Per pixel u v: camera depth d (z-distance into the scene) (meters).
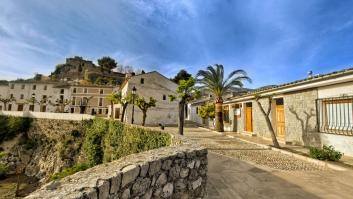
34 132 30.41
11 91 53.09
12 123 30.62
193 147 4.59
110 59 84.25
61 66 84.19
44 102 52.41
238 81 19.11
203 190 4.57
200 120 29.94
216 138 14.62
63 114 29.36
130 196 2.56
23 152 28.86
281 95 12.52
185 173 3.95
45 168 25.64
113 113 35.56
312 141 10.12
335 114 9.10
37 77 78.50
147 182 2.93
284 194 4.66
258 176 5.94
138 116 29.64
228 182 5.41
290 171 6.51
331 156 7.53
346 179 5.71
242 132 17.19
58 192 1.83
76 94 52.44
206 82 19.81
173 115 31.70
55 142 28.25
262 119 14.42
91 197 1.90
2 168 24.45
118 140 17.56
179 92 16.00
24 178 24.05
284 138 12.16
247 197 4.48
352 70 7.64
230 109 19.81
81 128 27.73
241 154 9.04
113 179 2.26
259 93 14.09
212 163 7.38
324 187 5.11
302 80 10.30
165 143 8.50
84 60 85.75
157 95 31.28
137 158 3.19
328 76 8.72
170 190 3.49
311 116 10.24
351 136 8.28
